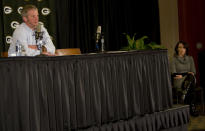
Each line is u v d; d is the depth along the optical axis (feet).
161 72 10.98
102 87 9.36
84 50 19.22
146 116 10.47
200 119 16.83
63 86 8.54
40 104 8.15
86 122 9.04
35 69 8.04
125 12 21.11
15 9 16.19
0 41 15.84
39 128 8.05
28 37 10.93
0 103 7.72
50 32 17.34
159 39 22.13
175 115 11.35
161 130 10.96
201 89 18.70
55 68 8.44
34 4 16.79
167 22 22.45
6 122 7.74
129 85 10.07
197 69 23.25
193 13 23.38
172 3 22.62
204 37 23.40
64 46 18.11
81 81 8.91
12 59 7.74
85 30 19.16
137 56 10.30
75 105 8.80
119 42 20.97
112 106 9.63
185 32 23.02
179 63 17.21
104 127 9.43
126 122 9.95
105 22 20.16
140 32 21.81
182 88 16.06
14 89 7.73
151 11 21.98
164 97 11.02
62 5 18.04
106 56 9.53
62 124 8.50
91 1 19.47
